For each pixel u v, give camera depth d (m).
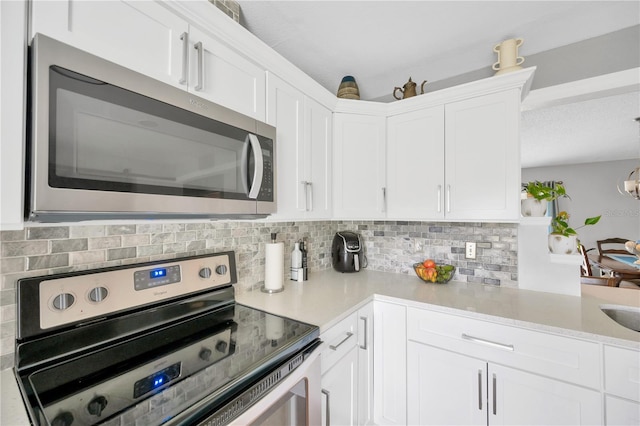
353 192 1.77
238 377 0.75
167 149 0.85
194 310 1.19
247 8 1.33
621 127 2.91
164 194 0.83
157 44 0.85
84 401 0.65
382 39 1.57
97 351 0.90
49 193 0.61
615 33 1.44
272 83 1.28
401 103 1.77
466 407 1.33
